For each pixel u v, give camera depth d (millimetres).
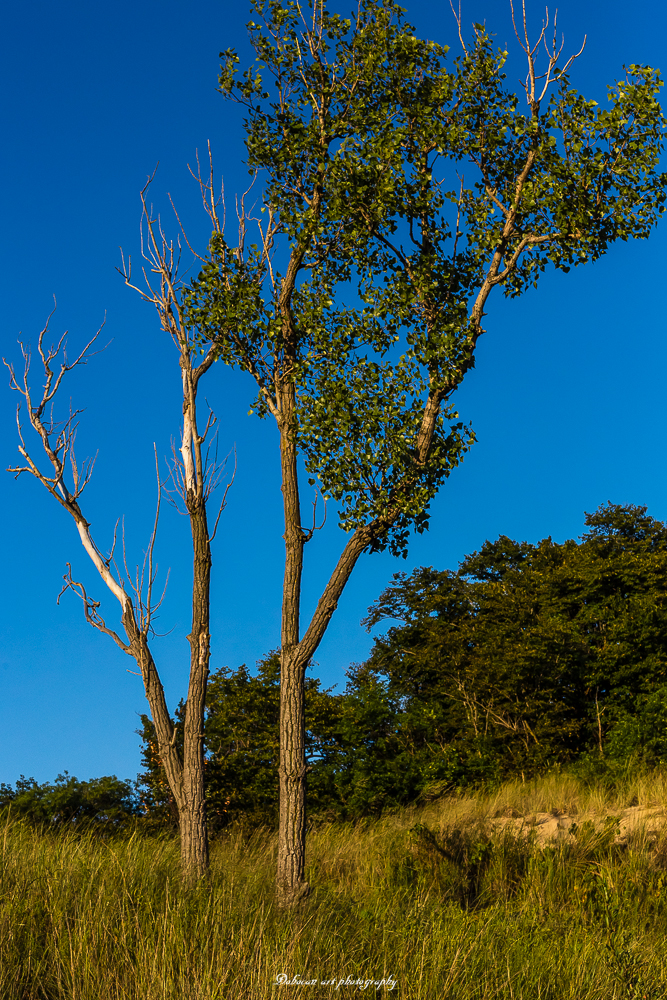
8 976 5168
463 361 9227
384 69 10023
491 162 9875
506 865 10023
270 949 5730
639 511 41656
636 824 11180
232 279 10180
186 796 9492
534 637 25875
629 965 6016
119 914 6230
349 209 9719
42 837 9086
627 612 26391
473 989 5566
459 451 9211
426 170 10023
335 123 10125
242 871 9125
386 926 6617
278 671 22594
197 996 4812
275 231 10578
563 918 8039
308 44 10211
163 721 10039
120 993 5074
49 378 11117
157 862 8570
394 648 32438
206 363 11117
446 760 23297
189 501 10648
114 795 18500
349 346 9523
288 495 9469
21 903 6281
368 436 9000
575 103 9281
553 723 23859
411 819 14953
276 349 10109
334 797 22500
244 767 20812
